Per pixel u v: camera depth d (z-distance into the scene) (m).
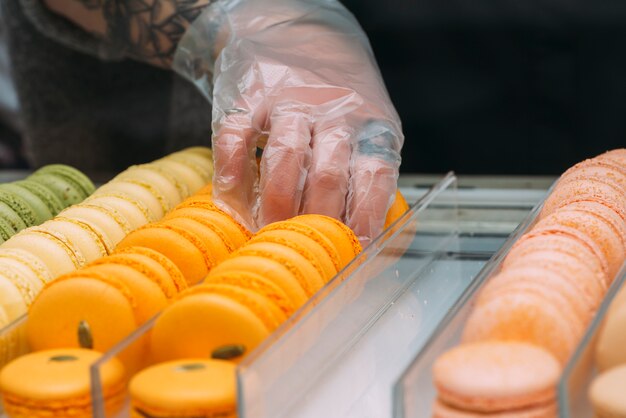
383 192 1.41
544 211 1.38
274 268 1.12
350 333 1.21
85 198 1.61
